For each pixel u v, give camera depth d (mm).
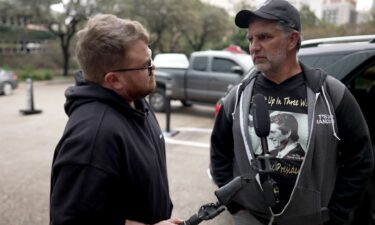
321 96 1668
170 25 28281
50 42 27500
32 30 26703
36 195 3961
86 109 1257
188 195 3961
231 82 8242
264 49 1699
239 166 1789
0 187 4188
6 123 8133
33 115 9219
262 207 1714
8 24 25453
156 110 9469
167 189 1517
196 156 5465
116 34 1258
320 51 2584
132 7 25422
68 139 1188
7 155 5535
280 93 1742
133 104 1445
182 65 9453
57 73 26219
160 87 9383
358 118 1699
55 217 1149
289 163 1672
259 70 1746
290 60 1731
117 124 1238
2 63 24828
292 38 1698
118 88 1312
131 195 1284
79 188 1142
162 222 1364
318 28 18484
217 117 2023
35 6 22547
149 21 27219
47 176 4570
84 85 1330
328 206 1771
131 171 1256
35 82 20531
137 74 1313
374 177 2348
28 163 5125
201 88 8773
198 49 33875
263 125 1566
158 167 1405
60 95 13953
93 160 1160
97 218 1166
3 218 3416
